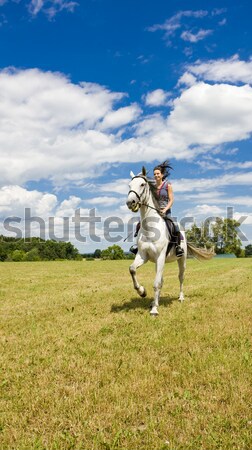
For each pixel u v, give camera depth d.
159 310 9.05
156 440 3.32
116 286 15.27
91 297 11.84
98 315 8.77
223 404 3.98
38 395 4.27
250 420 3.65
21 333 7.24
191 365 5.11
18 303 11.15
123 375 4.80
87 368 5.09
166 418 3.73
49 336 6.89
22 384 4.63
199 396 4.16
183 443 3.29
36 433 3.53
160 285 8.56
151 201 8.54
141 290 8.87
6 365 5.33
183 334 6.71
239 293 11.88
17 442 3.35
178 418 3.72
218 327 7.20
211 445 3.23
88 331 7.15
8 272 24.92
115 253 68.19
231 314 8.44
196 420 3.66
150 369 4.97
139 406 3.96
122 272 24.75
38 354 5.81
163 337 6.54
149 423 3.59
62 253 68.06
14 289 14.86
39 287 15.54
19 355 5.77
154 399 4.14
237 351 5.67
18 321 8.37
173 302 10.27
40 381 4.69
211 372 4.81
